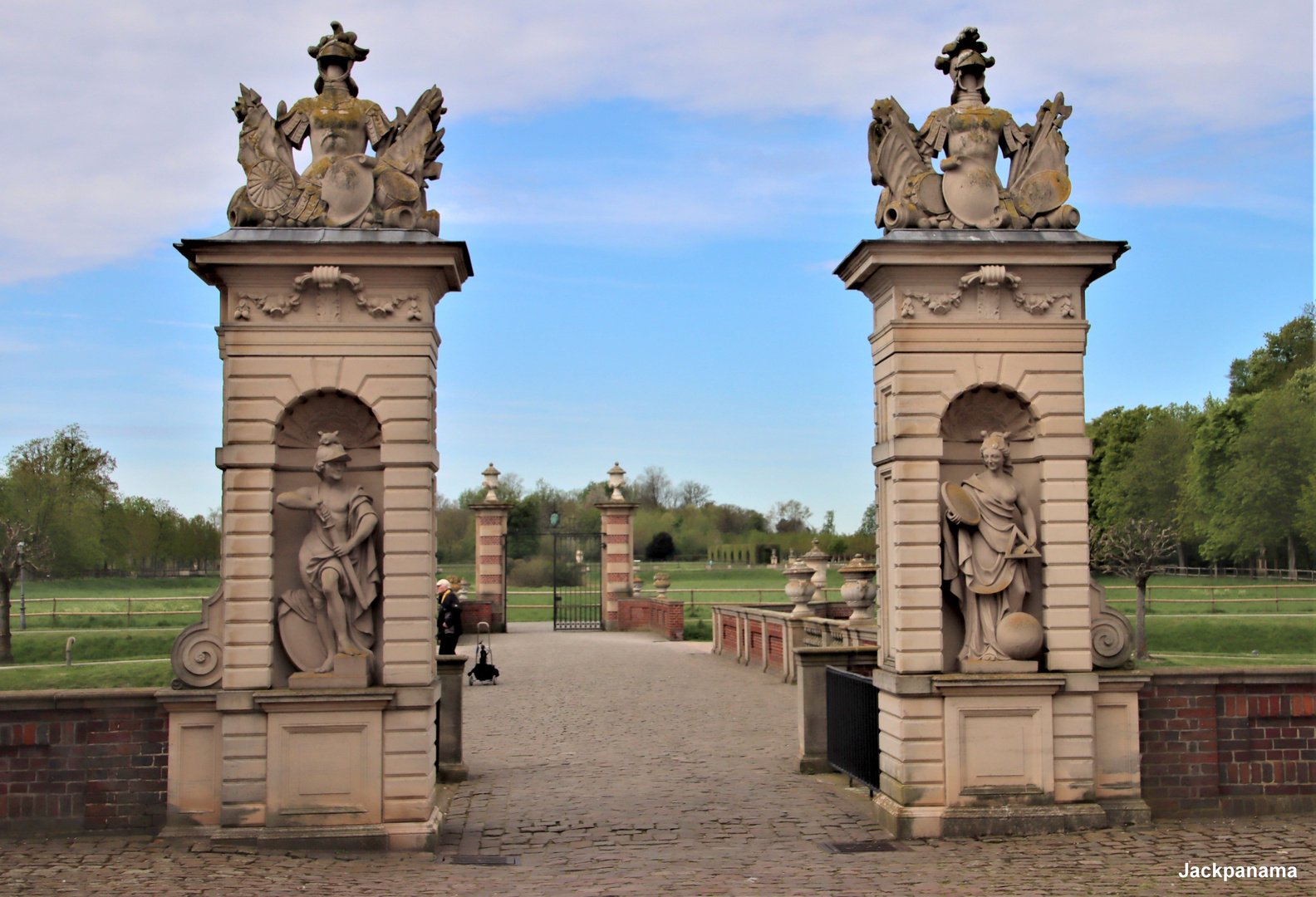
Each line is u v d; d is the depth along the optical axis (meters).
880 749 10.29
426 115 9.87
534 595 46.81
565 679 22.36
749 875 8.31
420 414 9.54
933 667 9.79
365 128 9.91
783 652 22.19
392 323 9.55
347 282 9.49
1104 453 53.19
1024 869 8.42
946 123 10.33
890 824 9.69
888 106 10.34
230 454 9.45
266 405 9.48
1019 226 10.17
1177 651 29.09
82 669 26.80
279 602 9.49
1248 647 29.14
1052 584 9.89
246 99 9.81
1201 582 44.69
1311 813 10.14
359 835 9.16
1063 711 9.80
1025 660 9.90
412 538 9.47
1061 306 10.05
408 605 9.43
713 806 10.82
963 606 10.00
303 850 9.05
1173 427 49.09
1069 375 10.00
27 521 41.09
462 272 10.14
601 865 8.69
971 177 10.16
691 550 76.00
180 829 9.30
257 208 9.66
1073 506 9.94
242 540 9.42
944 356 9.95
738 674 23.11
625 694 19.84
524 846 9.37
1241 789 10.13
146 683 24.91
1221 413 45.28
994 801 9.66
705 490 97.12
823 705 12.52
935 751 9.70
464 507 67.38
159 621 36.16
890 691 9.87
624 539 36.16
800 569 22.69
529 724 16.42
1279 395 43.97
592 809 10.72
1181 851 8.88
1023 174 10.34
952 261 9.88
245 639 9.35
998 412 10.21
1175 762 10.10
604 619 35.78
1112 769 9.91
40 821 9.36
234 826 9.20
